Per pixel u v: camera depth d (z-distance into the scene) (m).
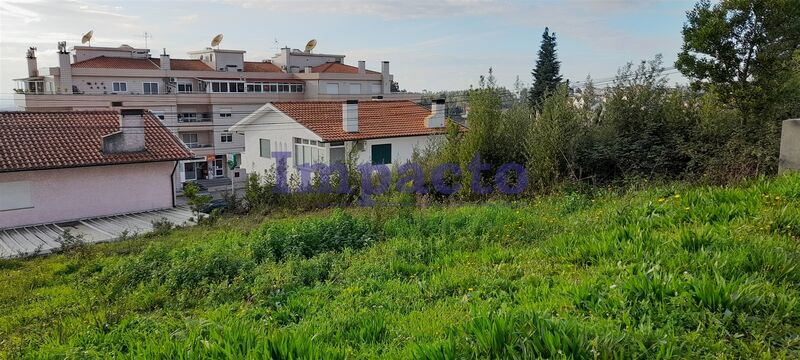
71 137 18.14
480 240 7.91
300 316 5.44
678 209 6.63
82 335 5.11
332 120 23.91
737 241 5.05
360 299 5.67
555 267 5.64
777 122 10.09
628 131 12.61
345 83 49.66
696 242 5.14
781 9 9.77
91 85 40.34
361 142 22.42
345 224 9.53
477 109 14.33
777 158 8.98
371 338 4.25
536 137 12.94
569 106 13.05
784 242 4.94
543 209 9.91
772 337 3.34
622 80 13.12
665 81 12.70
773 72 10.25
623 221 6.78
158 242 11.91
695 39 10.60
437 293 5.57
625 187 11.09
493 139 14.02
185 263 7.77
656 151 11.68
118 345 4.71
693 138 11.31
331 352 3.61
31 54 42.81
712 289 3.81
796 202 6.15
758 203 6.32
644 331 3.44
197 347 3.73
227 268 7.69
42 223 16.41
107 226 16.14
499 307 4.55
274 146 25.11
